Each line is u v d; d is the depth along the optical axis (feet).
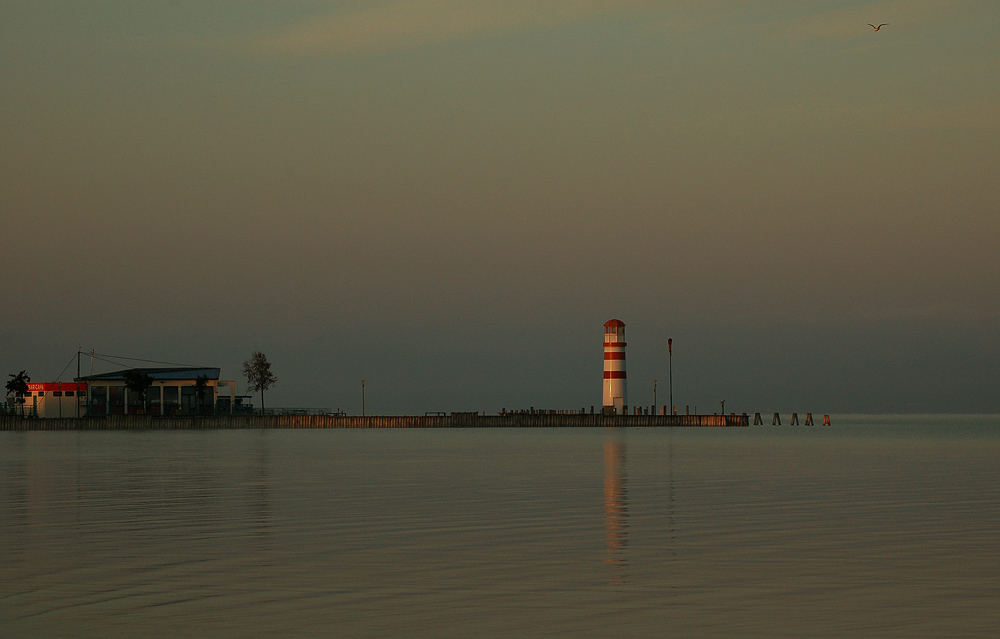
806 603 93.56
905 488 214.48
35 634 81.66
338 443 491.31
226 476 250.98
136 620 86.48
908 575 107.45
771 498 190.60
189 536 136.87
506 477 246.06
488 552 122.83
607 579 105.19
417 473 261.85
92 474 258.98
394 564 114.21
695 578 105.81
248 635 81.51
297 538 134.92
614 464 302.86
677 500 186.50
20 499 189.16
